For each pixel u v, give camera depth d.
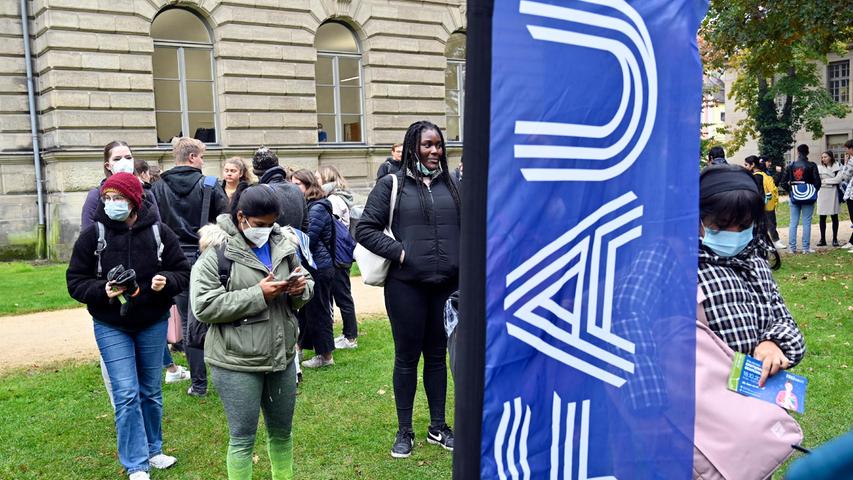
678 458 2.03
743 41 13.35
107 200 3.80
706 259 2.57
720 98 45.56
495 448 1.72
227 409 3.43
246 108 16.05
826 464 0.89
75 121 14.02
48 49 13.90
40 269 12.96
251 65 16.03
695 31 1.99
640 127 1.88
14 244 14.49
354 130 18.27
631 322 1.92
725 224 2.50
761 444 2.31
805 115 32.72
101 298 3.78
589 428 1.88
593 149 1.80
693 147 1.98
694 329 2.03
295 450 4.51
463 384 1.70
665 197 1.95
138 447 3.99
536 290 1.75
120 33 14.38
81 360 6.87
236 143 15.97
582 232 1.81
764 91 33.34
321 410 5.23
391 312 4.25
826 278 9.82
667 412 2.00
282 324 3.51
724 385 2.36
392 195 4.13
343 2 17.20
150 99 14.80
